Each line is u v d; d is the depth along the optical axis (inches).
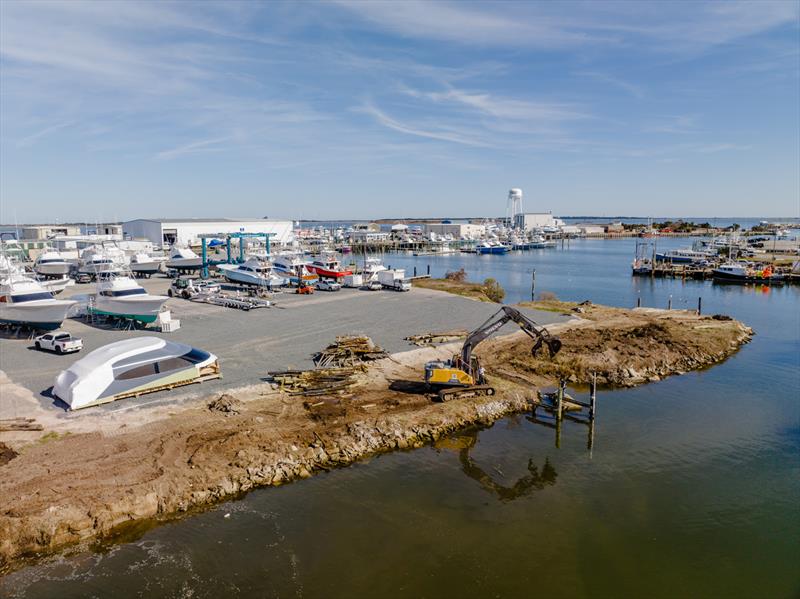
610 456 892.6
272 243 5000.0
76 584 562.9
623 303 2591.0
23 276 1685.5
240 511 698.8
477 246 5944.9
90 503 658.8
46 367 1148.5
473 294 2279.8
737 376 1317.7
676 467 860.0
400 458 862.5
